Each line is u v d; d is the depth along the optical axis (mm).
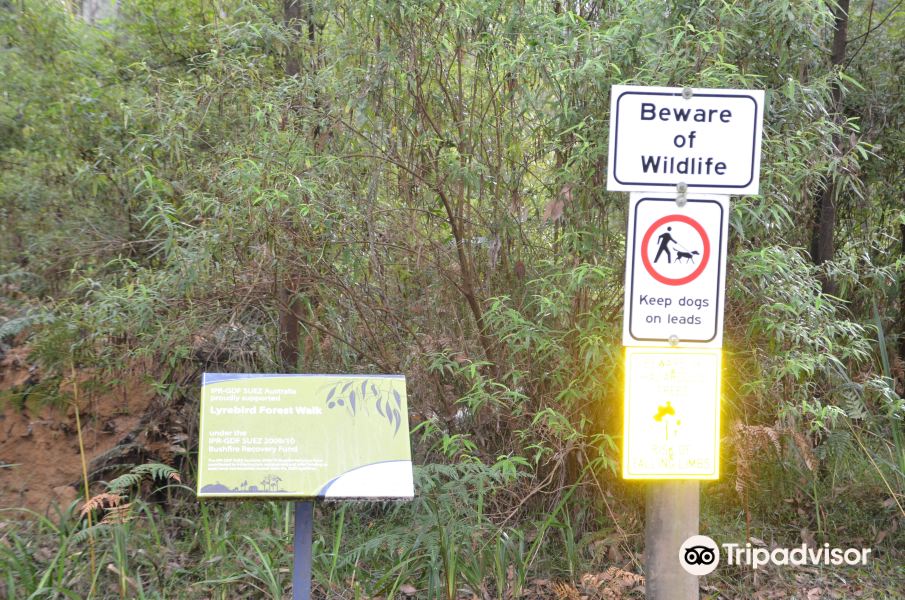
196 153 5023
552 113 4750
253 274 4762
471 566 4176
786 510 5160
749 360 4516
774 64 4543
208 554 4199
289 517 4691
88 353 4992
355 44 4949
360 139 4926
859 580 4609
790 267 4285
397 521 4863
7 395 5133
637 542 4672
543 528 4352
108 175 5980
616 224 4613
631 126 3045
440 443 4820
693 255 3059
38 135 6441
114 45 7043
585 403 4629
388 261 4980
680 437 3059
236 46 5387
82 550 4203
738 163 3059
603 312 4570
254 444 3172
